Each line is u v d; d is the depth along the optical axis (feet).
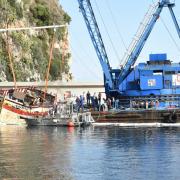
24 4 545.44
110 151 132.36
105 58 283.18
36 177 94.73
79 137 176.76
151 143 152.25
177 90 268.41
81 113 249.75
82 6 285.23
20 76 461.78
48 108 281.74
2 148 139.13
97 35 284.82
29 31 526.98
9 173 98.48
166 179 92.89
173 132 199.41
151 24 283.18
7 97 274.36
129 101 274.16
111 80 279.28
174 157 119.34
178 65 272.10
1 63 440.04
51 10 599.16
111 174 97.71
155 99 268.82
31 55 505.25
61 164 109.50
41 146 144.56
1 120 263.49
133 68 276.62
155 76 269.64
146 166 106.42
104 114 257.34
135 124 254.27
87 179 93.09
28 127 242.17
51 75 547.08
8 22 482.69
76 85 343.67
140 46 282.36
